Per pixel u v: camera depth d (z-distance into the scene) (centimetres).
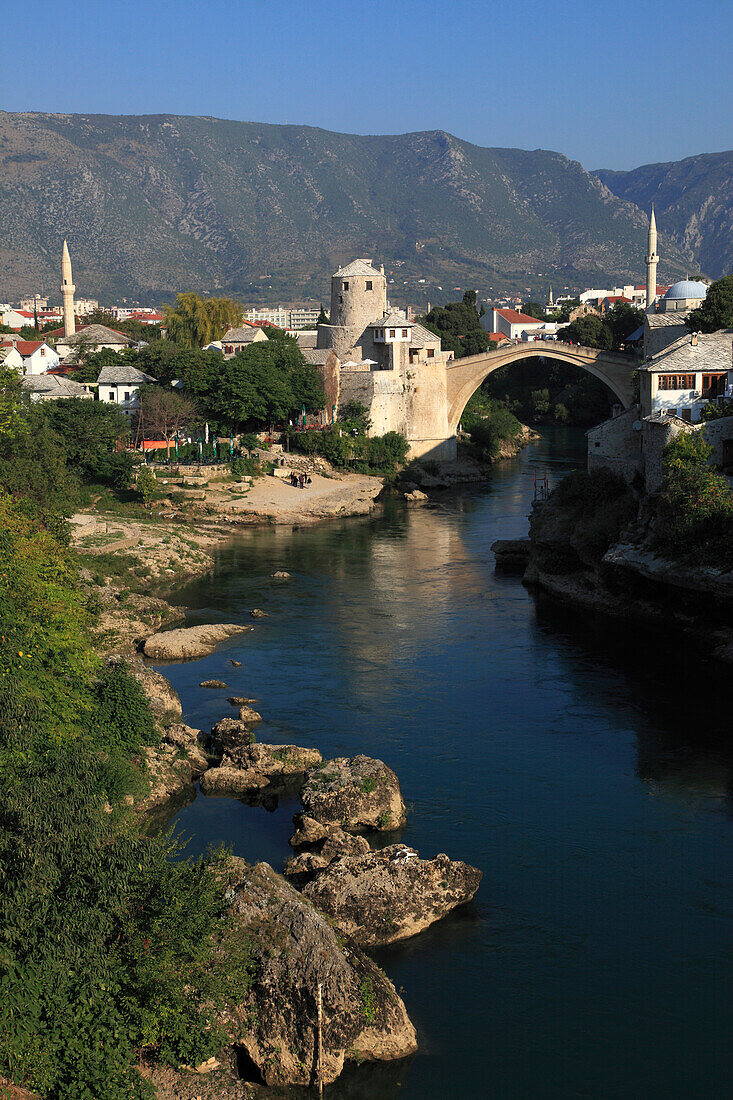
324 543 10038
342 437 13625
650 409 8294
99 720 4444
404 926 3541
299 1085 2883
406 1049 3003
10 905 2619
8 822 2708
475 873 3734
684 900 3734
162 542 9012
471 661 6369
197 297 19038
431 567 9000
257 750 4762
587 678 6038
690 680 5978
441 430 15100
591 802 4472
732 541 6356
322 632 7006
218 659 6412
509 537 10306
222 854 3359
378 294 15450
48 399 12088
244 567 8975
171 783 4547
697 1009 3181
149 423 12781
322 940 3062
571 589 7856
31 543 5197
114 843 2967
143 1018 2734
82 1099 2542
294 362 13962
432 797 4516
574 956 3434
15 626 4031
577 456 16362
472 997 3238
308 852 4009
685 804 4453
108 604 7012
